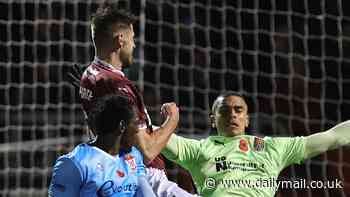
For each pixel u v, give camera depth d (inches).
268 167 627.5
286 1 1318.9
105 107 487.2
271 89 1274.6
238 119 640.4
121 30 514.9
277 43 1306.6
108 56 513.0
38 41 1251.2
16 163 1146.7
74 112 1160.2
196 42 1283.2
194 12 1263.5
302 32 1311.5
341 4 1274.6
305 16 1187.3
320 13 1310.3
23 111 1215.6
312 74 1296.8
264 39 1304.1
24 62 1187.3
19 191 1122.7
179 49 1263.5
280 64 1296.8
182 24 1277.1
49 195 484.4
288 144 633.0
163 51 1251.2
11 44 1181.1
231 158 628.1
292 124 1252.5
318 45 1311.5
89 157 485.4
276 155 629.9
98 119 487.5
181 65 1261.1
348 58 1311.5
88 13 1208.8
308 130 1168.2
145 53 1218.6
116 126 487.2
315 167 1150.3
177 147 628.1
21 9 1247.5
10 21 1187.3
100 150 489.7
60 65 1168.8
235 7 1311.5
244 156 629.9
